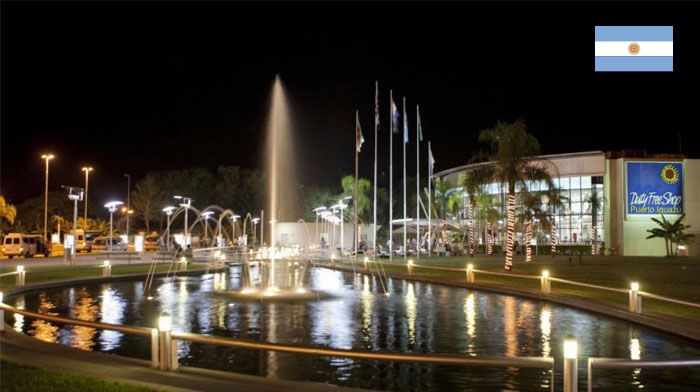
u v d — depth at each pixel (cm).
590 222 7269
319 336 1564
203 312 2008
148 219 9600
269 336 1559
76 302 2275
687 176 7138
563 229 7419
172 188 9450
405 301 2317
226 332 1622
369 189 8794
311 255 5809
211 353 1331
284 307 2136
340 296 2491
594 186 7269
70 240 4481
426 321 1809
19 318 1817
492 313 1983
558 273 3522
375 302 2284
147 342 1448
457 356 836
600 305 1997
